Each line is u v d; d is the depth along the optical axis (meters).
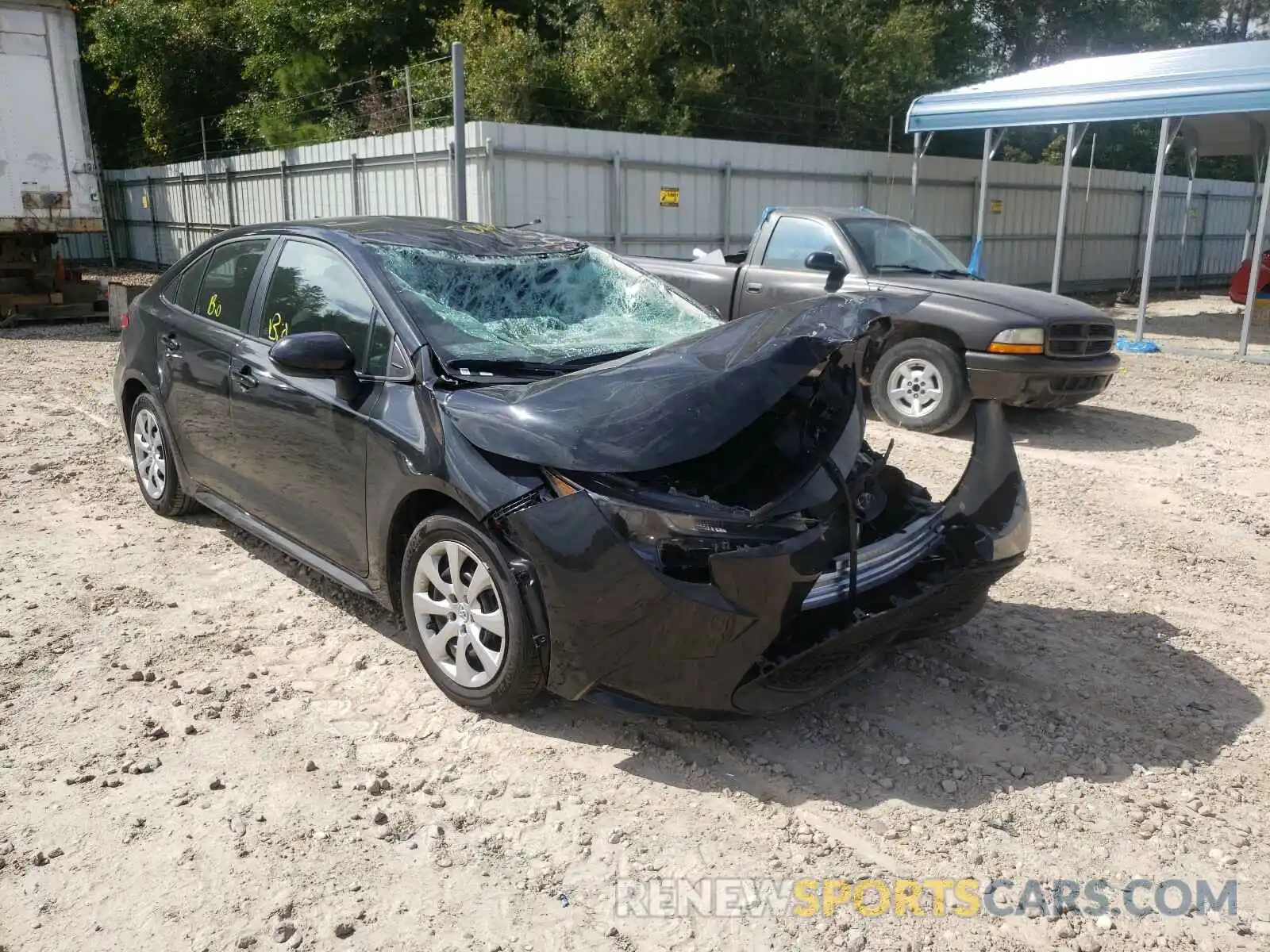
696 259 10.38
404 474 3.67
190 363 4.98
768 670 3.24
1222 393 10.55
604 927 2.68
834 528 3.53
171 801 3.15
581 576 3.19
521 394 3.53
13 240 13.76
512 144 14.17
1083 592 5.00
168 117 27.72
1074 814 3.17
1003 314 7.91
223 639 4.25
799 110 23.67
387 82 23.53
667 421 3.25
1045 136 30.05
